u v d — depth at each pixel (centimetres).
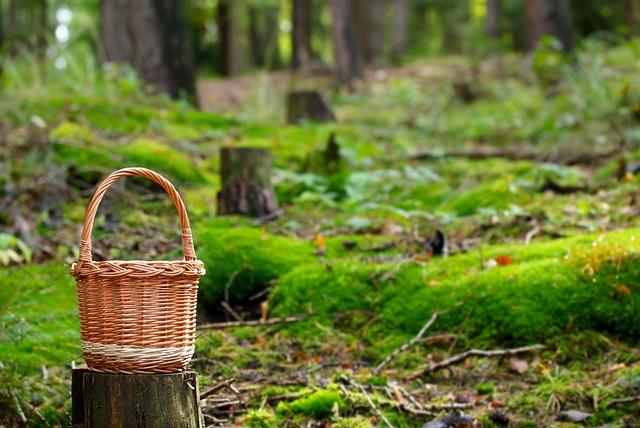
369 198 620
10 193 546
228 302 460
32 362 360
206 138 795
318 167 678
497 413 331
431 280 429
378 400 346
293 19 2045
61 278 455
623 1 1753
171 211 563
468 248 479
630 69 1027
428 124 974
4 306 387
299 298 436
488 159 742
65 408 321
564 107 939
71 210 546
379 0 2252
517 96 1104
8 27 1598
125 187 580
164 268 250
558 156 717
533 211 527
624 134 743
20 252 487
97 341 253
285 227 543
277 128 860
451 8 2705
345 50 1588
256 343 407
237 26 2253
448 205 583
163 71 998
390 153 800
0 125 691
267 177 570
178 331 256
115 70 923
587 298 395
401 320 412
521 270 418
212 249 474
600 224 497
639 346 378
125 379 251
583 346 379
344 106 1247
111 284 250
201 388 350
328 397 340
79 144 629
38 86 816
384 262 463
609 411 328
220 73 2258
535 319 392
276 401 348
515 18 2367
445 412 340
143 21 993
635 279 396
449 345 396
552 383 347
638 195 545
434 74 1711
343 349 401
